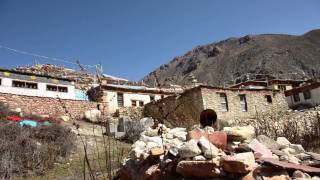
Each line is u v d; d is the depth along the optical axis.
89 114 26.50
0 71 27.27
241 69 108.50
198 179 5.04
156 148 6.08
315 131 10.78
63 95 29.72
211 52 136.25
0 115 19.55
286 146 6.22
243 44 135.50
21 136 14.88
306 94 35.06
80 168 12.44
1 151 13.16
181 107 25.12
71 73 35.56
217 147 5.62
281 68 98.69
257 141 5.61
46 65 36.75
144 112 28.45
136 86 34.88
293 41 127.25
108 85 30.91
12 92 27.34
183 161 5.21
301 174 4.74
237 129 6.11
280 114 26.17
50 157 13.99
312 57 107.50
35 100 27.03
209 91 25.77
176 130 7.94
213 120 8.09
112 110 30.42
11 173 12.20
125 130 21.48
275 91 29.97
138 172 6.32
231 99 26.97
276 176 4.73
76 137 17.28
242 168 4.68
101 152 14.28
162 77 136.00
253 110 27.86
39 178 12.11
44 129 16.83
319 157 5.64
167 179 5.45
